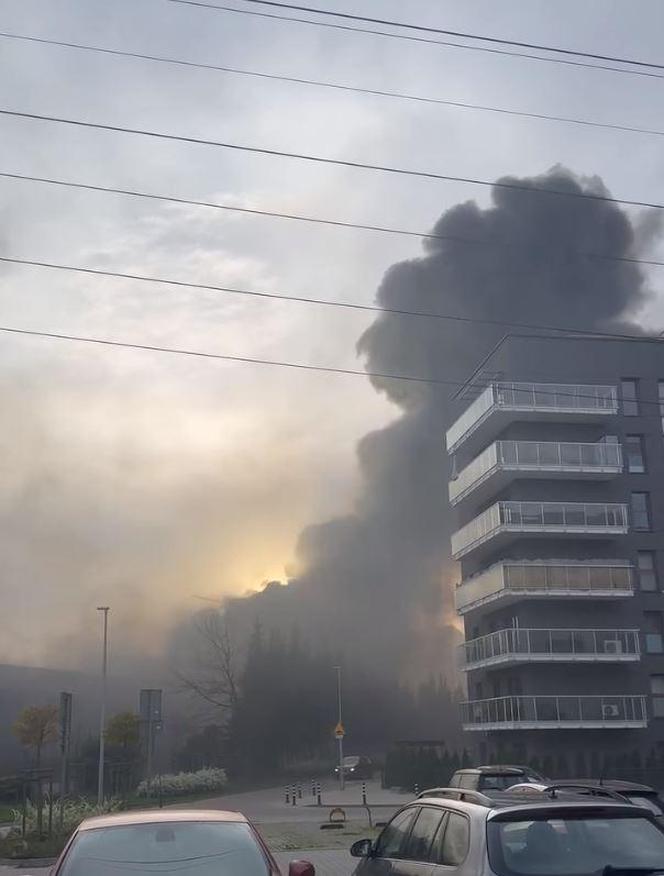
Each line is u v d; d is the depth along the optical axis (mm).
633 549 44500
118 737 50969
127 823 6703
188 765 75000
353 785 64688
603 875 5938
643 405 46875
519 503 42812
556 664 42344
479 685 47625
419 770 50812
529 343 46781
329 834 26031
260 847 6492
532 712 40625
